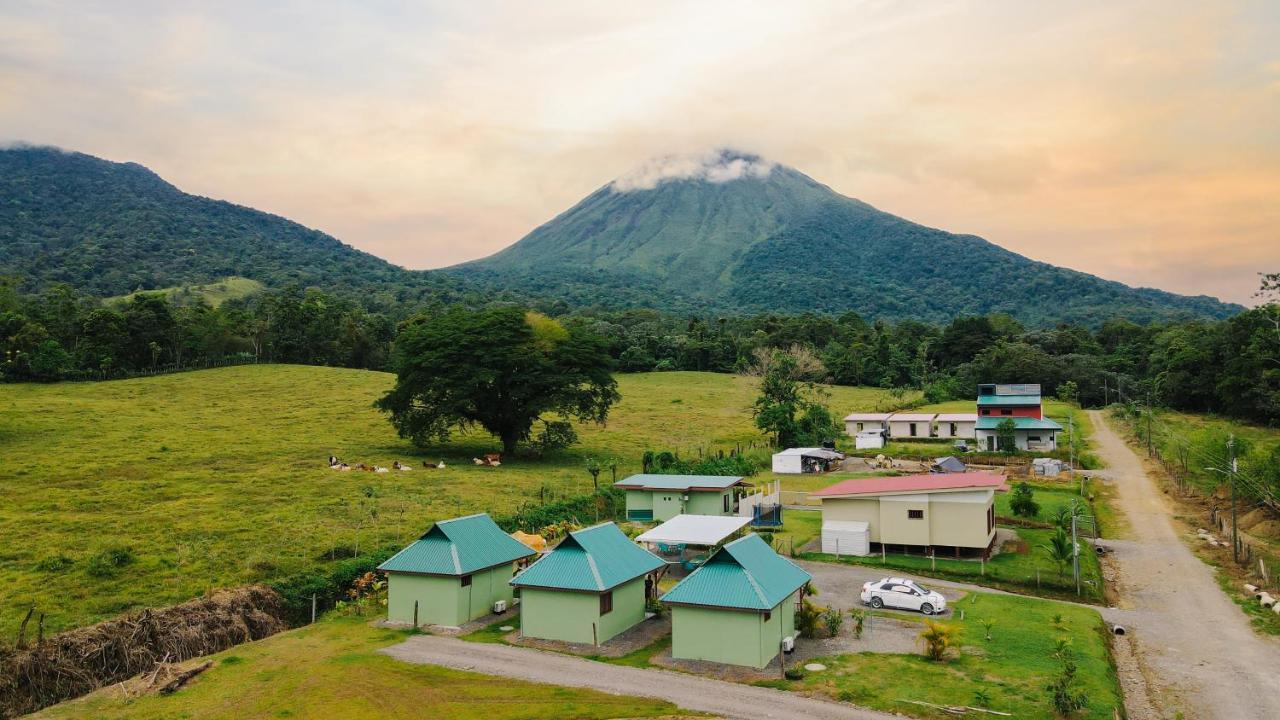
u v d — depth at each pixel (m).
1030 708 26.52
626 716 26.50
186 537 47.22
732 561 33.12
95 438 77.00
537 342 85.94
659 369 177.25
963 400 143.00
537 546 46.47
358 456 77.50
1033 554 48.94
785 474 81.38
